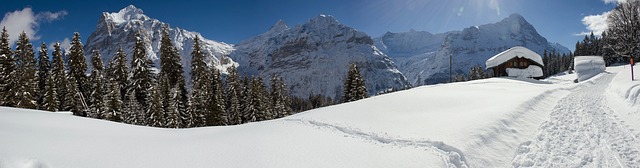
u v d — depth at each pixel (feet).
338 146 28.43
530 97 60.49
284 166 23.09
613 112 45.47
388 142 29.84
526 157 27.40
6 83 130.00
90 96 145.89
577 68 197.26
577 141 30.83
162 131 42.32
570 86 110.01
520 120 40.27
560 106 56.18
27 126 32.14
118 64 159.74
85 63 161.27
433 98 61.52
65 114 49.19
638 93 47.60
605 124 37.27
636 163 23.95
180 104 137.90
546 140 32.09
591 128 35.78
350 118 44.52
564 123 39.91
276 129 37.78
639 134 31.32
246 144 29.32
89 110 140.87
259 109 163.94
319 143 29.63
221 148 27.78
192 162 23.91
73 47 157.48
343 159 24.72
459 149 26.86
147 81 152.87
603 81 127.03
